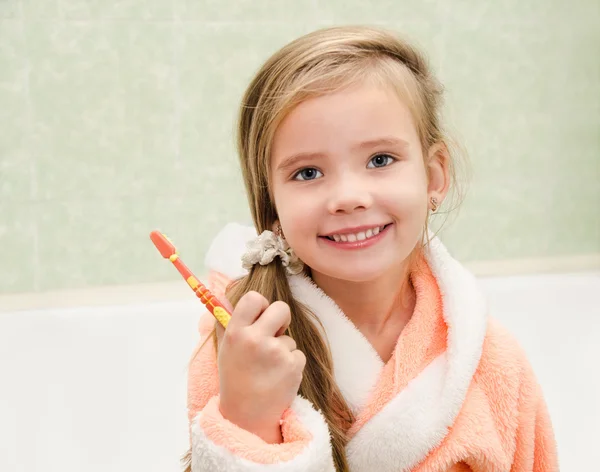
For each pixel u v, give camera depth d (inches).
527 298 62.9
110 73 57.4
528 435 27.6
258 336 21.9
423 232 27.1
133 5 56.6
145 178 59.8
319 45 23.4
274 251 26.4
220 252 31.8
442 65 62.7
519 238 67.6
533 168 66.7
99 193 59.3
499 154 65.7
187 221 61.2
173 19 57.4
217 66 58.9
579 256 68.5
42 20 55.6
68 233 59.4
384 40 24.3
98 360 55.9
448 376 25.0
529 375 27.6
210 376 26.5
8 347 55.2
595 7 64.9
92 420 54.0
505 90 64.6
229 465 21.0
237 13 58.4
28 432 52.7
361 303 26.6
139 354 56.6
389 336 27.2
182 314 58.3
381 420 24.7
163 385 55.9
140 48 57.4
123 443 53.7
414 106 24.1
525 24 63.7
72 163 58.4
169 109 58.9
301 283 26.6
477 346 25.4
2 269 58.8
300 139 22.4
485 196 66.2
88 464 52.7
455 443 25.4
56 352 55.7
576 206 68.2
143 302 59.7
